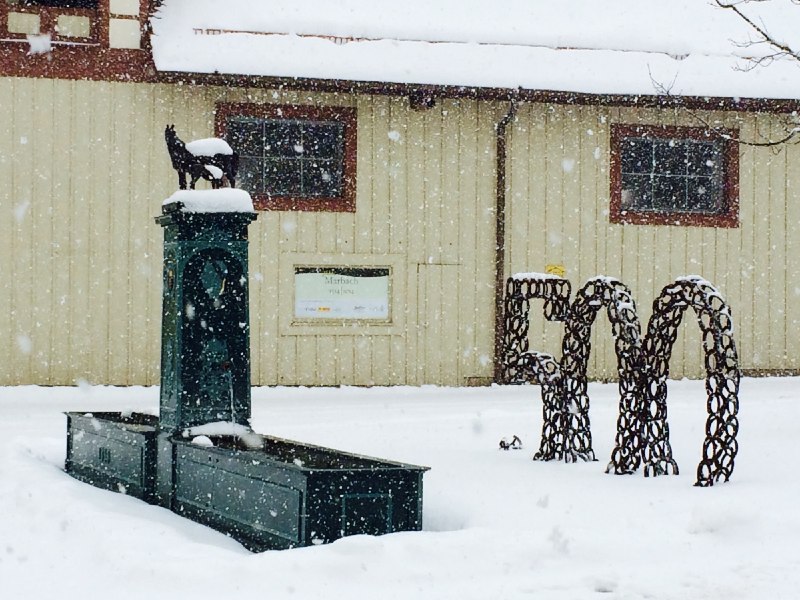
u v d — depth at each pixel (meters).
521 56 19.58
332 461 7.11
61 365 18.47
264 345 19.20
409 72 18.72
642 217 20.48
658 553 6.25
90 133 18.56
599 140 20.31
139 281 18.67
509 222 20.00
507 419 14.12
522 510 7.43
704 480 8.48
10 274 18.34
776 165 20.98
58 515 7.60
